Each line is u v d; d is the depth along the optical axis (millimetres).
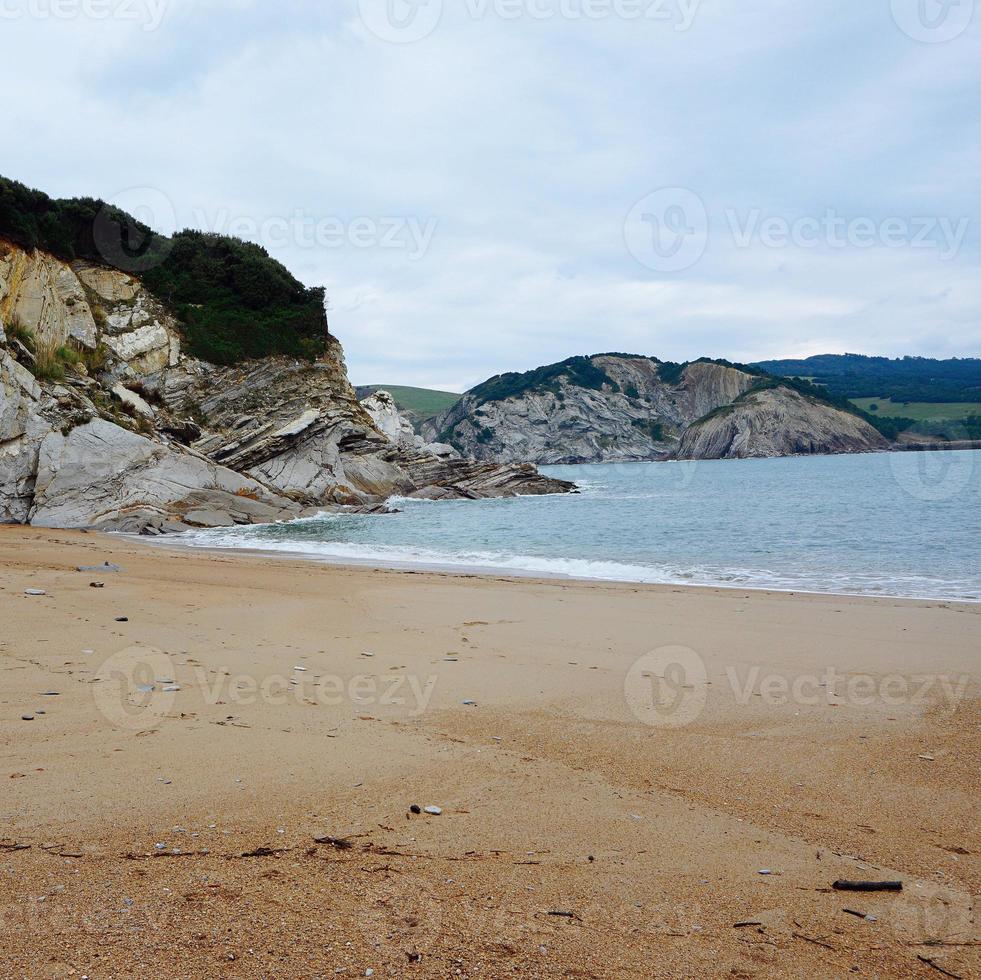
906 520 29828
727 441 133250
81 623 9594
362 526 33469
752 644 9156
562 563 19047
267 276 49500
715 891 3520
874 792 4723
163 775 4801
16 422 30922
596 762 5230
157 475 34375
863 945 3102
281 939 2990
